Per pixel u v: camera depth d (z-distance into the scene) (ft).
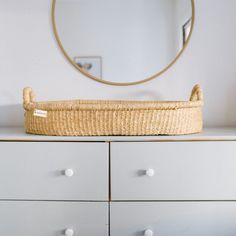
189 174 3.46
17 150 3.52
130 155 3.46
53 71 5.02
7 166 3.53
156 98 4.99
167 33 4.91
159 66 4.94
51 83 5.03
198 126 3.86
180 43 4.91
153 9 4.91
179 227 3.48
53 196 3.51
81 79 5.02
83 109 3.52
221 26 4.91
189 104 3.61
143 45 4.94
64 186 3.50
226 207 3.46
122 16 4.94
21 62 5.02
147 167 3.46
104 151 3.46
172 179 3.46
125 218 3.49
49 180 3.51
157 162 3.46
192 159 3.45
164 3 4.91
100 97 5.03
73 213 3.51
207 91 4.96
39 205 3.53
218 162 3.45
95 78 4.98
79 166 3.49
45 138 3.50
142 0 4.92
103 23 4.95
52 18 4.95
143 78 4.96
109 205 3.49
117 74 4.97
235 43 4.91
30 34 5.00
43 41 5.00
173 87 4.97
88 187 3.49
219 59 4.93
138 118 3.54
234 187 3.46
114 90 5.02
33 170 3.52
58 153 3.50
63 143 3.49
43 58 5.02
